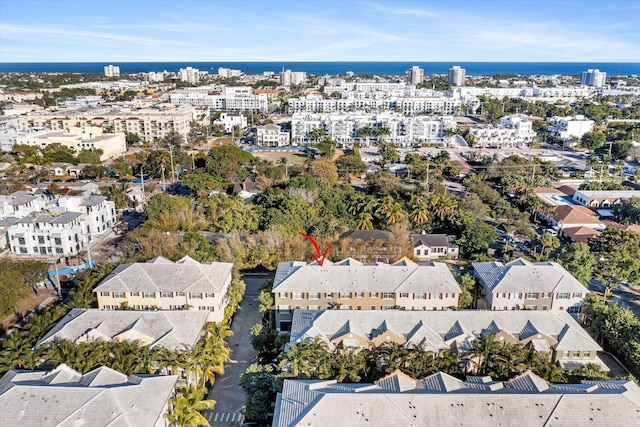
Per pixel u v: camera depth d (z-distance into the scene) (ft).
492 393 192.75
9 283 298.56
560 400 188.24
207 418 226.38
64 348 222.89
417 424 181.47
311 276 298.56
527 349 232.53
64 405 181.98
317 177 599.98
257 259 369.50
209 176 561.43
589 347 250.37
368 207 456.04
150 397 194.70
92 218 456.86
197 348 236.84
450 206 461.78
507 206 517.96
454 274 337.11
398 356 224.12
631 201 520.83
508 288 298.56
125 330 245.24
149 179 655.76
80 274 343.26
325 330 252.83
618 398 189.78
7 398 183.93
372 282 298.35
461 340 249.55
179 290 289.94
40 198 485.15
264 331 270.87
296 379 214.48
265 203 479.41
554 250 384.47
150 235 370.73
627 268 344.28
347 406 185.47
